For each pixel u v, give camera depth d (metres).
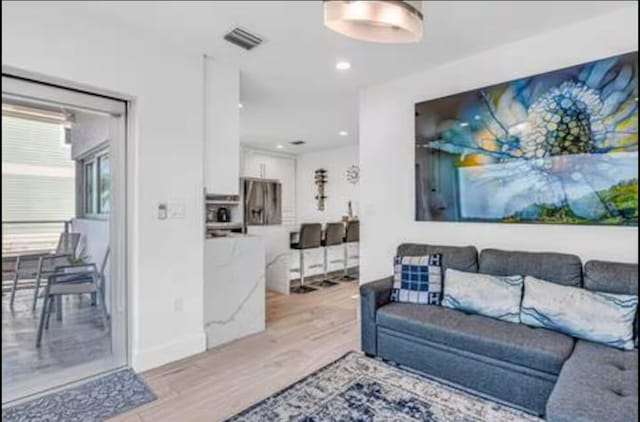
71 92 2.53
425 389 2.39
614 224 2.45
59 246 2.63
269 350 3.09
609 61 2.48
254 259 3.54
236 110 3.36
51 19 2.31
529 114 2.82
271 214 7.77
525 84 2.83
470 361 2.30
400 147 3.64
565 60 2.67
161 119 2.82
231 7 2.36
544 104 2.74
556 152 2.69
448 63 3.28
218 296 3.25
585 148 2.57
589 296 2.18
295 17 2.49
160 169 2.82
